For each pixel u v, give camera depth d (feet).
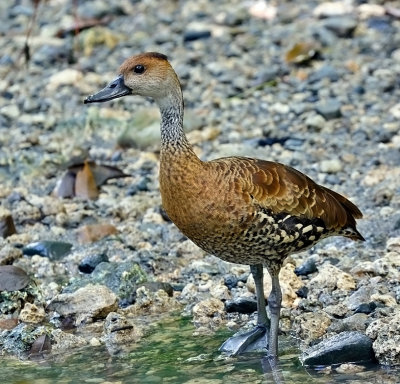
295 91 61.31
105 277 40.52
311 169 51.42
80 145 57.16
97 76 66.33
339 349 32.48
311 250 42.50
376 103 58.54
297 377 31.96
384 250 41.55
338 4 73.00
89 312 37.96
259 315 35.29
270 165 34.22
